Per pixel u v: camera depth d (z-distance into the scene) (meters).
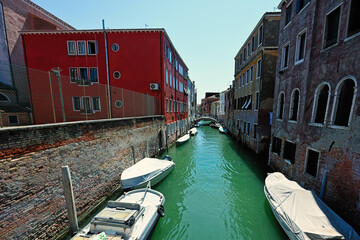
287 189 6.21
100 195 7.57
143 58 16.41
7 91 11.98
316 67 6.99
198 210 7.86
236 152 17.12
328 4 6.39
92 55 16.36
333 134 5.95
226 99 32.09
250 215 7.36
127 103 15.46
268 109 13.52
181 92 27.03
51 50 16.25
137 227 5.43
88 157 6.85
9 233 4.27
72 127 6.08
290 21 9.25
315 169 7.02
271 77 13.27
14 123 12.03
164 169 10.20
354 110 5.17
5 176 4.19
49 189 5.25
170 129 19.84
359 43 5.08
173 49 21.03
